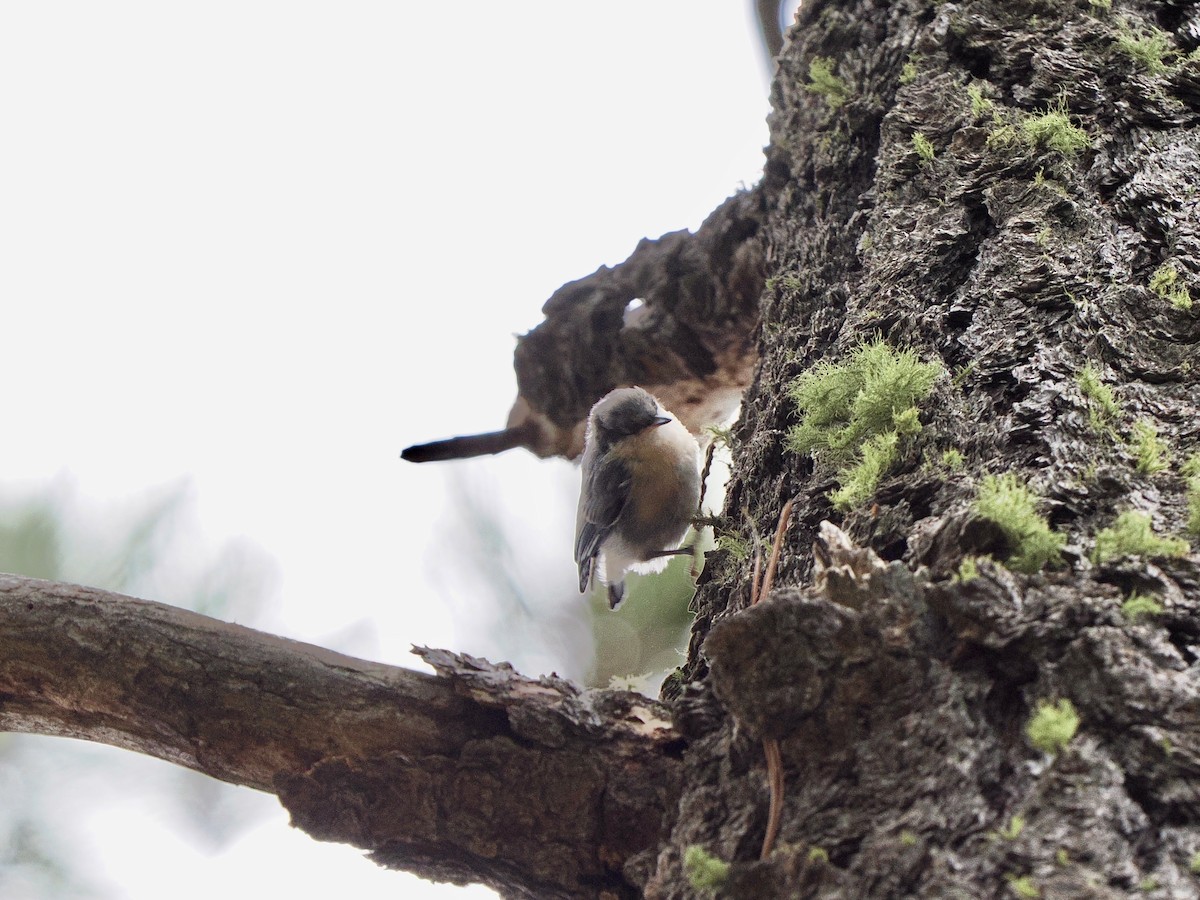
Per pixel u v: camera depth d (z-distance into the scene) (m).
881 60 4.45
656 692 5.54
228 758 3.17
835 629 2.27
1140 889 1.82
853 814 2.15
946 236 3.48
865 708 2.24
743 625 2.32
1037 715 2.07
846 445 3.11
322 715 3.05
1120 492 2.55
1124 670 2.06
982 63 4.04
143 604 3.36
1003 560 2.41
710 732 2.62
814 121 4.88
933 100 3.99
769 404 4.07
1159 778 1.95
